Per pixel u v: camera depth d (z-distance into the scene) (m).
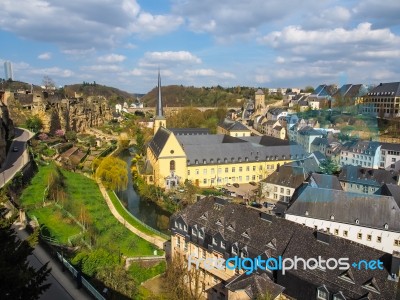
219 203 55.69
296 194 73.75
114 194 97.00
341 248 40.59
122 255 57.94
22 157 99.62
